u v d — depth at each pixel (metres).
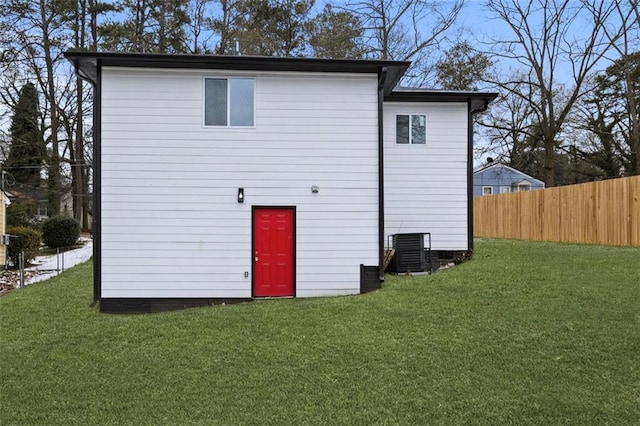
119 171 11.06
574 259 12.81
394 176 14.40
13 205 28.83
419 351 7.25
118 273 11.04
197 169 11.24
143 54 10.62
